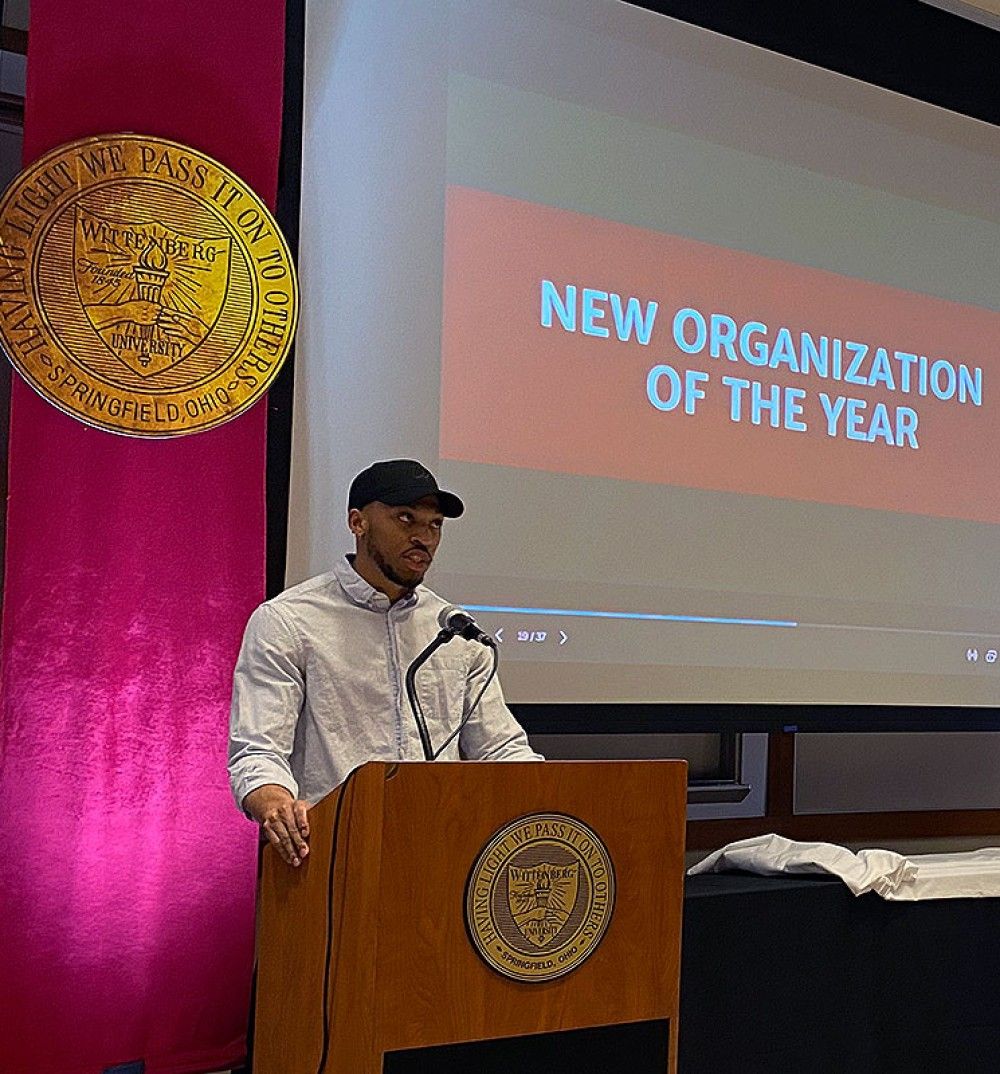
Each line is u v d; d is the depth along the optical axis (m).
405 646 2.41
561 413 3.43
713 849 3.89
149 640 2.71
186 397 2.79
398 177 3.22
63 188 2.69
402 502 2.30
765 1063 2.82
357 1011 1.82
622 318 3.56
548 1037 1.96
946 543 4.14
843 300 4.01
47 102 2.69
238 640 2.79
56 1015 2.56
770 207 3.88
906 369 4.13
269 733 2.26
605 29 3.62
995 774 4.52
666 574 3.55
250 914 2.75
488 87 3.40
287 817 2.01
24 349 2.64
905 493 4.07
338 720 2.35
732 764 3.99
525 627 3.31
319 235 3.09
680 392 3.63
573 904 1.98
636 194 3.62
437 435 3.23
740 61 3.87
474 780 1.91
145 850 2.66
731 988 2.79
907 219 4.20
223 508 2.81
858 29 4.12
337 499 3.07
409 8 3.29
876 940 3.01
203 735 2.74
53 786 2.59
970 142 4.38
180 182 2.80
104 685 2.66
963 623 4.14
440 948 1.87
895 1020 3.01
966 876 3.16
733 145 3.83
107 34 2.75
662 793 2.08
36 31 2.69
